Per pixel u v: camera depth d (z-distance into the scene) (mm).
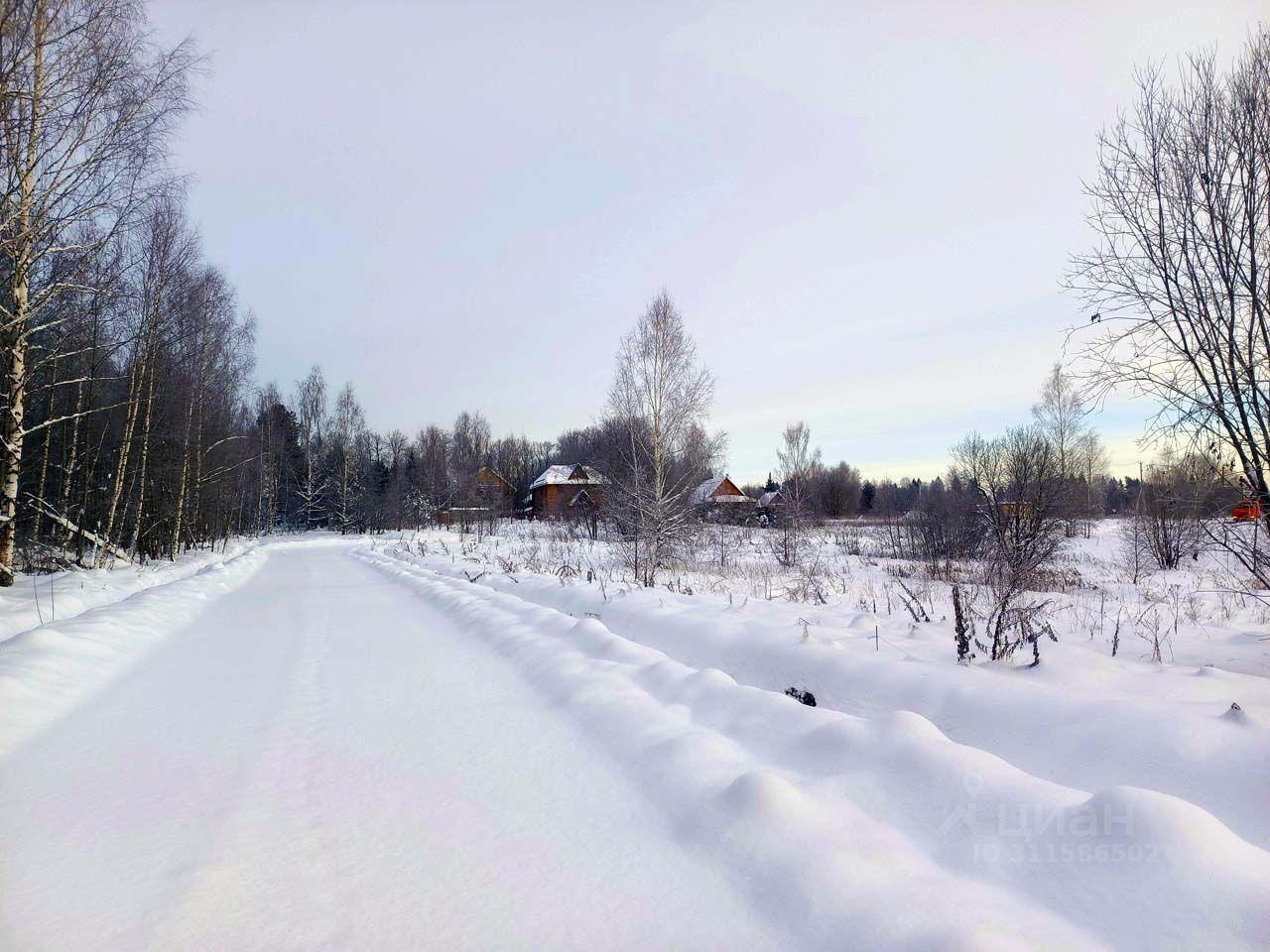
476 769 3969
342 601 12664
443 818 3320
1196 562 19828
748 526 38125
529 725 4789
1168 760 3447
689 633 7383
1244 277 6547
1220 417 6547
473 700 5484
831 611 8641
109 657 6902
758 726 4125
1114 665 5516
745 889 2568
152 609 9797
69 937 2365
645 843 3008
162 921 2465
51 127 10406
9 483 12211
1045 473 16891
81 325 14484
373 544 39562
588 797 3520
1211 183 6668
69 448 18875
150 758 4230
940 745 3311
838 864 2529
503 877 2754
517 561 20375
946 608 10547
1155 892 2186
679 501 21688
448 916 2475
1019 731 4145
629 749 4094
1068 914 2197
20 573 15805
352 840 3102
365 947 2293
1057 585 15688
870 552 28484
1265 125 6387
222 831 3211
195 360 23984
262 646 8023
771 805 2941
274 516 64500
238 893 2656
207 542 35250
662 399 21750
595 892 2613
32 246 11273
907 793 3066
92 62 10555
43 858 2955
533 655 6754
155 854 2990
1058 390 29750
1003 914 2197
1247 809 3033
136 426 19969
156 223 18297
